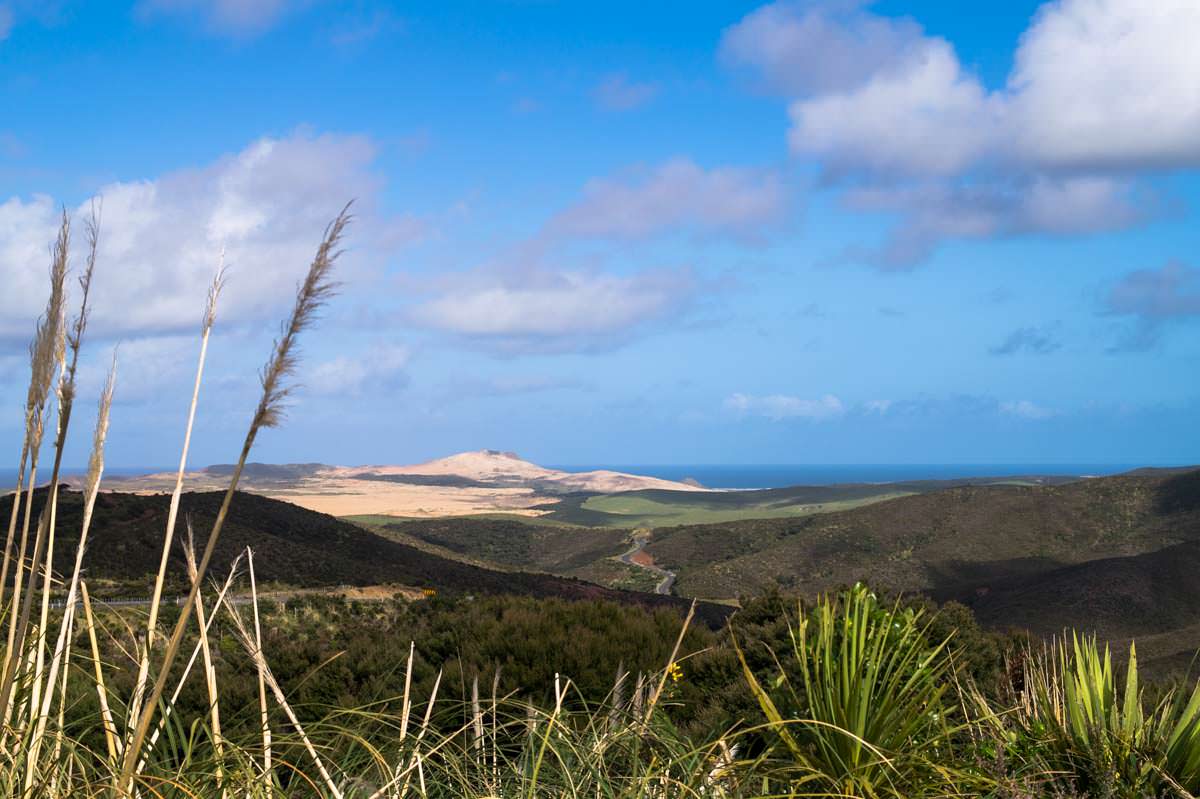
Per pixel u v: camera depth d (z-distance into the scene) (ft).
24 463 6.20
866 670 13.76
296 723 8.39
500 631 29.78
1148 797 13.03
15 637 6.41
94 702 9.14
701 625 35.12
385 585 175.01
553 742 10.08
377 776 9.23
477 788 9.66
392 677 21.98
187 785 7.47
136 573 134.41
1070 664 16.51
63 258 5.95
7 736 7.29
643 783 9.53
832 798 10.94
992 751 14.07
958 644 23.61
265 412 5.73
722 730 13.53
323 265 5.70
